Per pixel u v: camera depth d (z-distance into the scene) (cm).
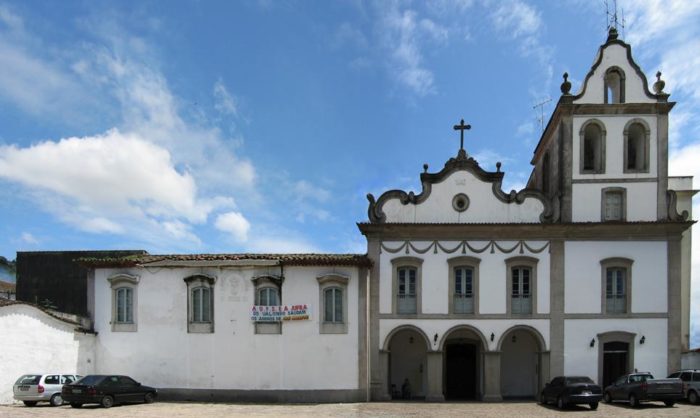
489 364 2456
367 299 2497
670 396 2103
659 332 2447
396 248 2536
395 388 2652
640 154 2583
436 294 2505
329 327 2464
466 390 2619
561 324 2462
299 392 2436
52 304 2959
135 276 2562
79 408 2167
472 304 2498
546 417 1975
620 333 2444
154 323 2534
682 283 2756
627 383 2212
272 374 2455
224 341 2491
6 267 4191
